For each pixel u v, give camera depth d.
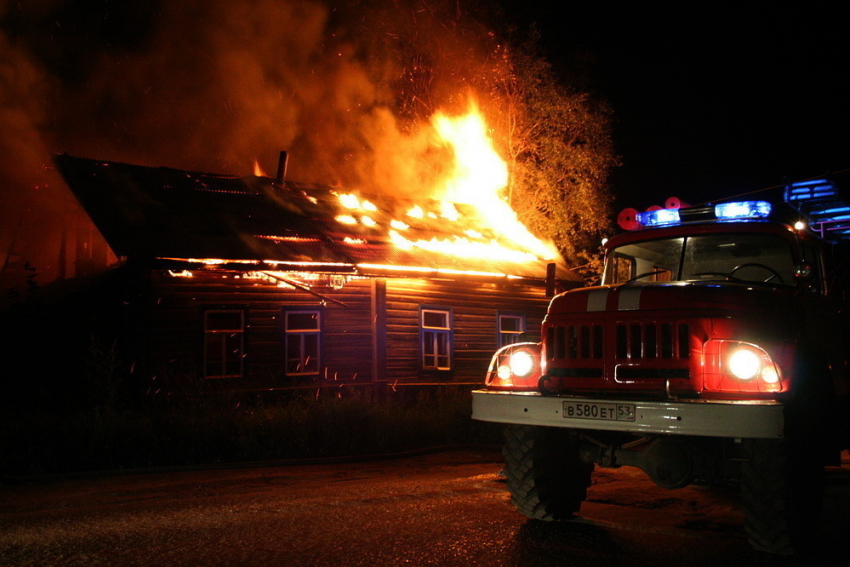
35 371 12.06
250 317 13.66
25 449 8.86
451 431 12.34
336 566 4.32
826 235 7.78
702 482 7.39
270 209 15.70
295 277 14.31
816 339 5.77
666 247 6.66
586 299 5.43
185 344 12.77
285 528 5.32
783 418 4.30
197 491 7.23
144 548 4.71
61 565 4.31
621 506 6.38
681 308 5.01
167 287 12.70
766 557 4.66
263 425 10.61
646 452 5.21
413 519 5.66
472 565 4.38
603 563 4.47
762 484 4.69
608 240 7.03
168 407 11.31
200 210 14.22
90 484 7.69
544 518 5.66
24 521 5.61
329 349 14.63
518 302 18.47
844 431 6.21
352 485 7.63
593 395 5.22
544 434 5.67
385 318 15.20
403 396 15.21
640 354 5.07
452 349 16.75
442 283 16.73
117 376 11.98
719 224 6.41
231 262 12.34
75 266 14.86
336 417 11.23
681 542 5.02
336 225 15.89
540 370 5.64
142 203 13.58
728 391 4.73
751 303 5.05
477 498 6.64
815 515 4.96
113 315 12.42
